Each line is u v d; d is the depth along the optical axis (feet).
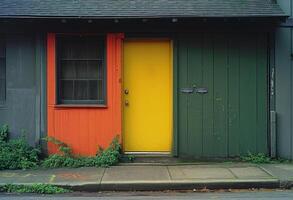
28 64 35.96
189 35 35.70
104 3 35.27
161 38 35.86
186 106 35.91
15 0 35.35
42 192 28.68
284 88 35.70
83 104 36.04
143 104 36.27
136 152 36.22
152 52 36.22
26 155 34.65
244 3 35.19
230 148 35.91
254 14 33.73
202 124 35.88
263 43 35.76
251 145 35.91
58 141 35.47
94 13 34.09
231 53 35.73
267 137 35.88
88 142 35.76
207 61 35.78
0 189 28.99
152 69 36.29
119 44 35.68
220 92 35.83
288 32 35.60
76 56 36.22
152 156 36.22
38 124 35.86
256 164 34.55
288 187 29.60
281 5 35.47
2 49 36.24
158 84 36.29
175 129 35.86
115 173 31.91
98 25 35.42
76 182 29.58
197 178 30.30
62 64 36.29
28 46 35.94
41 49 35.78
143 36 35.81
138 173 31.83
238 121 35.91
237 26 35.42
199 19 34.04
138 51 36.24
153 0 35.55
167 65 36.24
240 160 35.68
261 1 35.45
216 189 29.43
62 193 28.71
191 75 35.81
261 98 35.83
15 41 35.91
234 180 29.73
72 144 35.78
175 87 35.81
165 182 29.43
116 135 35.68
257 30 35.53
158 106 36.29
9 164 33.76
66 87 36.27
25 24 35.22
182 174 31.42
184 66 35.81
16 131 35.96
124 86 36.27
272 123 35.55
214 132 35.91
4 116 35.99
